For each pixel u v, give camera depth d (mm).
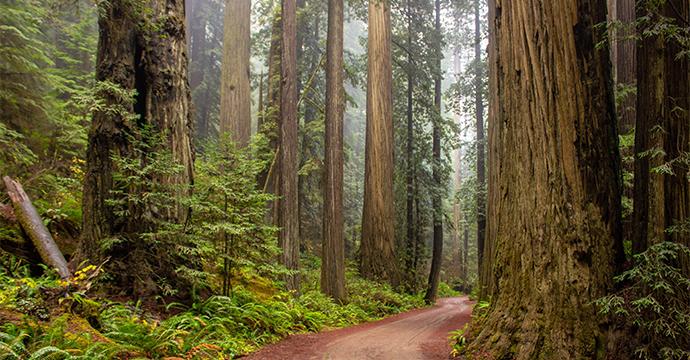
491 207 12695
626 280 4680
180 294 6738
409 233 22328
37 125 11141
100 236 6398
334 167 13227
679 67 4461
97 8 6820
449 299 26141
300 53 21109
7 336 3588
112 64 6777
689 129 4363
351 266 18641
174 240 6836
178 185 6840
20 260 6156
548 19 5297
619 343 4445
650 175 4500
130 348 4688
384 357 6426
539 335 4906
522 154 5504
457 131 23969
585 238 4887
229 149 7695
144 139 6988
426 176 23453
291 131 11922
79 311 4887
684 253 4250
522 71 5547
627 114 7633
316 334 8852
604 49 5230
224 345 5898
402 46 22703
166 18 7371
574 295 4805
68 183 9227
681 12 4445
